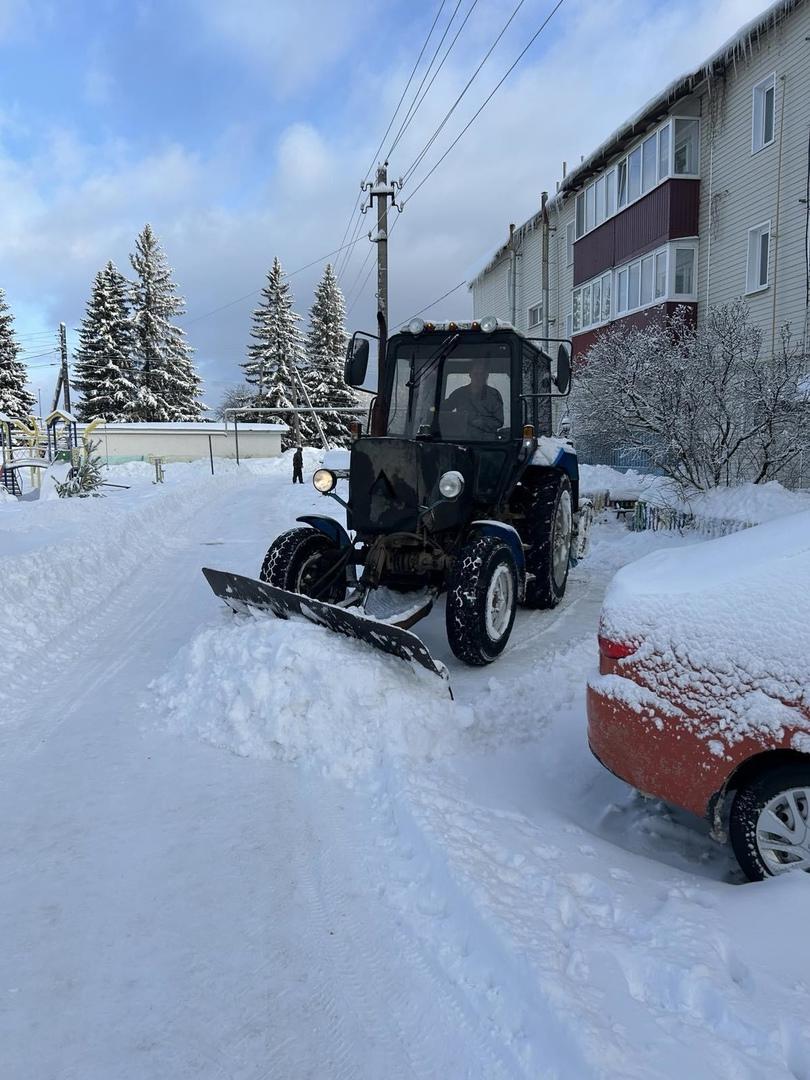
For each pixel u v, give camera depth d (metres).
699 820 3.47
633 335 13.53
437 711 4.02
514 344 6.06
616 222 19.94
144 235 55.44
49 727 4.41
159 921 2.68
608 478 14.05
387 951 2.52
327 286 62.53
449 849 2.87
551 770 3.91
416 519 5.22
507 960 2.29
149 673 5.38
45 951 2.52
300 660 4.14
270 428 48.38
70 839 3.20
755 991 2.12
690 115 17.22
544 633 6.16
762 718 2.76
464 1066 2.04
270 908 2.75
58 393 47.53
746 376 10.16
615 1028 1.98
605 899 2.63
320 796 3.56
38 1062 2.08
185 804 3.49
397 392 6.37
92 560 8.55
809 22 13.89
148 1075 2.04
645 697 2.99
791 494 9.34
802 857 2.75
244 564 9.58
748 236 15.75
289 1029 2.21
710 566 3.24
